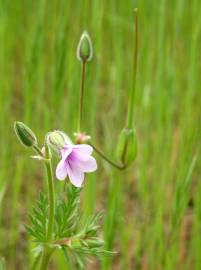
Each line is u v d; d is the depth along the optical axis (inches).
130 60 20.1
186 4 21.4
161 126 18.6
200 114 16.3
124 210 19.7
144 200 18.8
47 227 10.9
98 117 23.3
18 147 20.1
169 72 18.8
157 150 18.6
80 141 13.1
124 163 14.0
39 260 11.3
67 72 18.5
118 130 20.7
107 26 23.1
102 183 20.0
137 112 20.3
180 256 18.3
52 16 20.9
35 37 18.2
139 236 17.7
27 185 20.7
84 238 11.0
